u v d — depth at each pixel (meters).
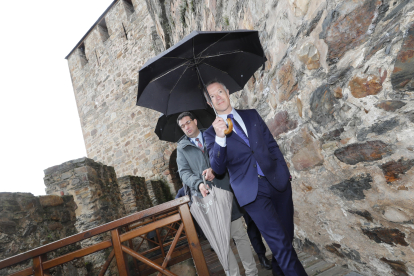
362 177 1.37
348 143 1.40
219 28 3.65
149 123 10.30
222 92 1.62
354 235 1.61
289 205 1.55
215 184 1.95
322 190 1.77
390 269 1.42
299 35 1.70
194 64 1.91
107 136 11.36
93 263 4.12
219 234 1.64
